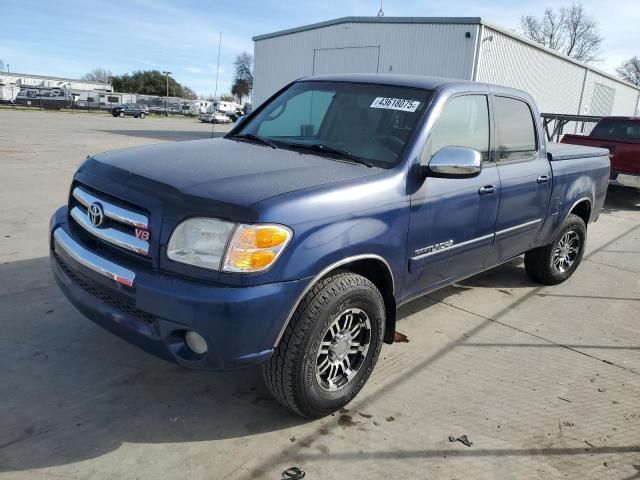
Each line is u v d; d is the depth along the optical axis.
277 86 25.20
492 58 20.16
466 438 2.93
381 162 3.27
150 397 3.11
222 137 4.14
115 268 2.65
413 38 19.89
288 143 3.67
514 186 4.21
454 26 19.00
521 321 4.62
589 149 5.64
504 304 4.99
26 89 61.81
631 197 12.45
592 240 7.90
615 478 2.72
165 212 2.56
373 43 21.02
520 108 4.51
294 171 2.98
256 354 2.58
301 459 2.68
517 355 3.97
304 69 23.80
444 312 4.70
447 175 3.20
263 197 2.58
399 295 3.36
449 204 3.51
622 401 3.44
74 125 28.52
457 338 4.19
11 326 3.80
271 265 2.51
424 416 3.11
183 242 2.51
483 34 18.97
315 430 2.92
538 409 3.27
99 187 2.88
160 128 33.09
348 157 3.34
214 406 3.08
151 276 2.55
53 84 86.88
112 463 2.56
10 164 11.08
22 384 3.13
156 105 74.75
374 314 3.07
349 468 2.64
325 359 2.91
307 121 3.88
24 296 4.29
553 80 26.42
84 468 2.51
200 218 2.50
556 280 5.55
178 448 2.70
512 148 4.35
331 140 3.60
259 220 2.47
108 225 2.81
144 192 2.67
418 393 3.35
